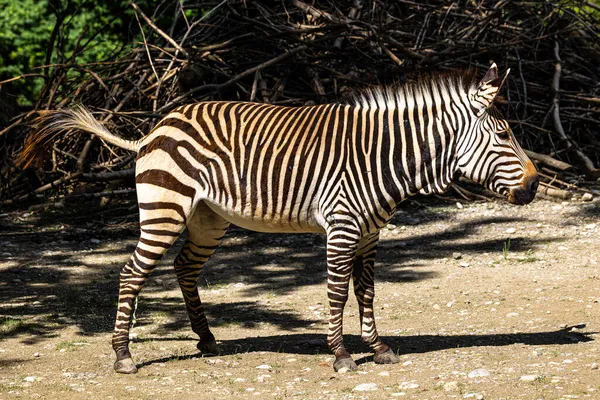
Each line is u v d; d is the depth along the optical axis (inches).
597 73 932.6
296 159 347.6
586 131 872.3
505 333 401.1
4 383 334.6
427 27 841.5
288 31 797.9
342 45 860.0
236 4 879.1
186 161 352.8
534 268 542.9
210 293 520.4
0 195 778.2
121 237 666.8
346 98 358.6
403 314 454.9
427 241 632.4
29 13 1389.0
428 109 350.3
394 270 559.2
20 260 596.7
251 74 796.0
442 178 351.9
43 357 381.7
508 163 346.3
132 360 354.3
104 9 1353.3
